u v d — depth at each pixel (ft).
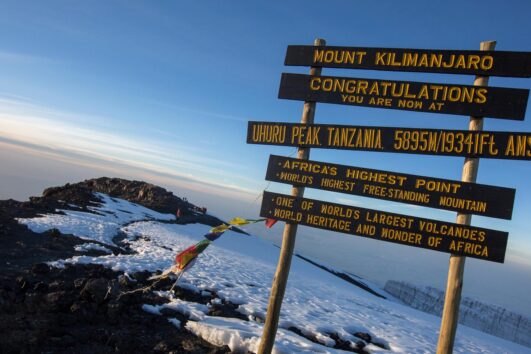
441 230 20.38
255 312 39.96
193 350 27.61
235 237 184.44
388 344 42.01
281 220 24.09
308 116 24.03
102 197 145.18
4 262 43.27
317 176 23.39
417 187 21.03
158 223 132.26
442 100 20.77
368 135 22.16
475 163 19.97
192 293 42.80
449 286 20.08
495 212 19.26
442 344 19.69
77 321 29.58
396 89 21.86
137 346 27.07
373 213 21.95
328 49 23.58
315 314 48.08
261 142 25.03
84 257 46.24
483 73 20.07
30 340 25.16
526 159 18.63
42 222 72.33
